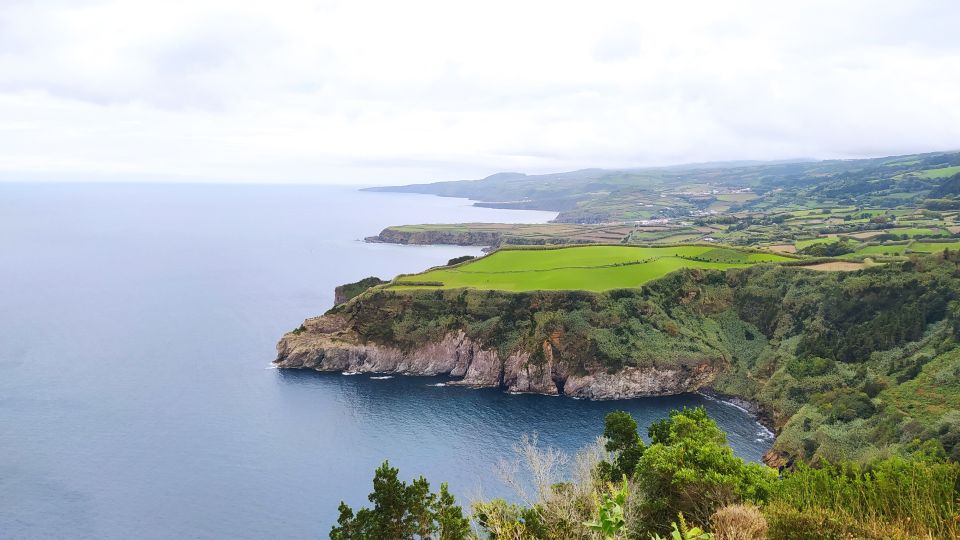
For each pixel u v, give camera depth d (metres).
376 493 36.16
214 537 68.94
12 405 105.69
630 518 27.03
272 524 71.56
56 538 67.81
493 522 30.39
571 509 28.16
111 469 83.75
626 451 50.72
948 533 21.44
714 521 20.81
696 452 36.16
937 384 85.50
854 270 122.56
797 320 120.69
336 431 97.00
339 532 35.94
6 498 75.69
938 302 103.38
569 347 120.38
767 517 21.42
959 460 64.25
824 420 89.56
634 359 117.62
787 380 106.31
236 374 124.25
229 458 87.50
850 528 21.31
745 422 103.69
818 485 30.78
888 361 98.56
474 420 102.06
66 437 93.44
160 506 74.81
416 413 105.12
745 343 123.44
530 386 118.06
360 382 121.12
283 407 106.94
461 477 80.50
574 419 103.19
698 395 116.50
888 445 75.44
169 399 109.69
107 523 70.94
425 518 35.44
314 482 81.00
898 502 24.70
